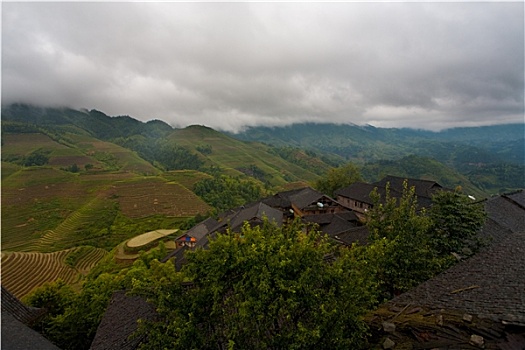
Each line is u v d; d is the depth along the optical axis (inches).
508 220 1176.8
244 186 5895.7
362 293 334.3
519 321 270.8
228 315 320.2
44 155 7244.1
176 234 3248.0
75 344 861.8
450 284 404.2
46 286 1091.9
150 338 318.7
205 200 5029.5
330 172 3425.2
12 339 323.9
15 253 2834.6
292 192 3408.0
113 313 625.6
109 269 2272.4
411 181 2201.0
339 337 291.0
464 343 282.0
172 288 344.5
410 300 403.9
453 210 724.7
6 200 4367.6
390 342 314.2
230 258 338.6
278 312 299.9
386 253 580.7
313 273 325.7
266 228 422.9
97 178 5703.7
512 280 346.6
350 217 2079.2
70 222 3762.3
